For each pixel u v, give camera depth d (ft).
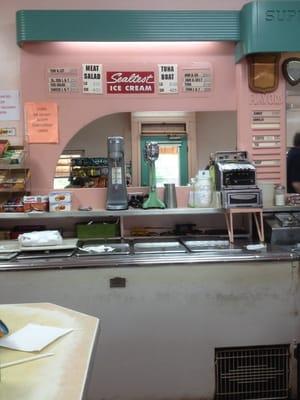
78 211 9.36
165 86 10.07
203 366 8.20
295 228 9.27
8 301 7.90
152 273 8.04
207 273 8.11
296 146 10.28
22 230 9.94
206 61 10.12
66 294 7.97
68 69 9.86
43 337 4.54
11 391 3.46
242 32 9.46
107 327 8.04
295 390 8.42
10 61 9.78
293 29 9.09
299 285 8.29
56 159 9.97
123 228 10.22
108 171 9.43
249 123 10.09
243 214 10.37
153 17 9.45
